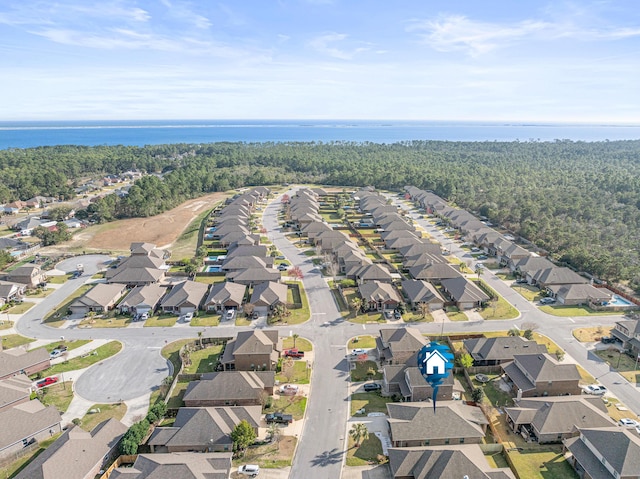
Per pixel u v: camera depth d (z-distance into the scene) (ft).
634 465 167.63
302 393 235.40
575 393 230.68
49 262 436.76
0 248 463.42
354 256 414.21
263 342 261.03
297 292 365.20
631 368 256.93
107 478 181.37
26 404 215.10
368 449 196.65
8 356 250.57
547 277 367.45
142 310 328.08
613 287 365.20
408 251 442.09
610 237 462.60
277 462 188.85
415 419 200.85
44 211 629.92
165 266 421.18
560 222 509.76
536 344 262.47
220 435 196.13
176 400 230.89
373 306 330.54
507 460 189.06
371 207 622.54
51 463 174.40
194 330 305.32
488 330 301.84
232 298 334.44
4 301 346.13
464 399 229.45
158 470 171.22
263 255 441.68
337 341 288.71
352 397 232.32
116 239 525.34
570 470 184.44
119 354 275.59
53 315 329.11
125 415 220.43
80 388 241.96
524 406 213.66
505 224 549.95
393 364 254.47
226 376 231.50
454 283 355.77
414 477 175.63
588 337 291.58
